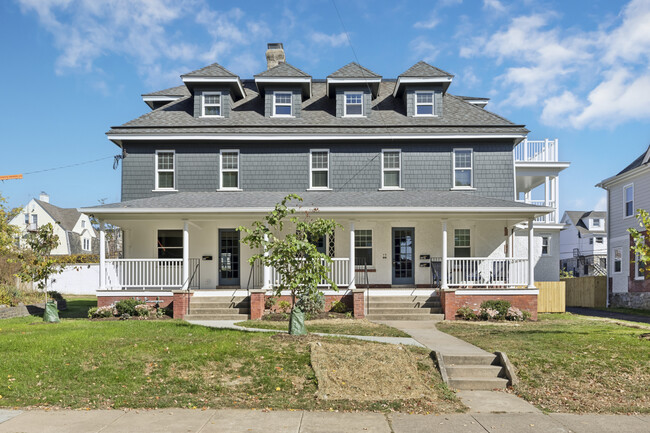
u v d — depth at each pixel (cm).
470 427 690
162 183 2034
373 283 1977
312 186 2034
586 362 982
